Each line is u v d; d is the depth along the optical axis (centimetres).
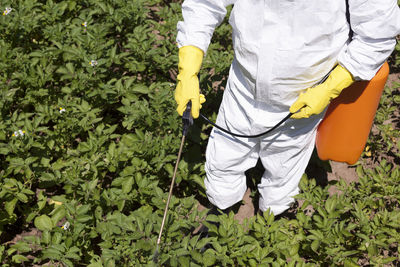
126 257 359
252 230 384
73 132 414
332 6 303
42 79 427
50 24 475
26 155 394
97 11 478
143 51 452
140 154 396
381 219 385
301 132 348
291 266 357
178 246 350
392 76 514
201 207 416
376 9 303
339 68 322
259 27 312
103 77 445
